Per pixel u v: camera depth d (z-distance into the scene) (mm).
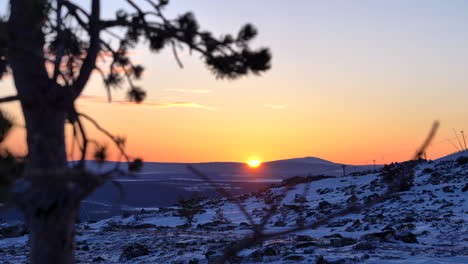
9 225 25578
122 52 5551
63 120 4285
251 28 5078
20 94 4332
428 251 15266
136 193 151625
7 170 2869
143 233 30938
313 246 17562
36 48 4359
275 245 17828
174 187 161125
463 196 35281
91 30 4715
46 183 2355
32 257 4098
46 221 3867
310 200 50188
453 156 62312
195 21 5109
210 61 5148
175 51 5273
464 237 18328
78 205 3875
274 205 2480
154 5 4934
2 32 4059
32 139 4172
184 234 29359
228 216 44062
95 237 28234
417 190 40219
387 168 52938
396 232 18062
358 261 13594
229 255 2459
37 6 4258
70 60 5184
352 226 26438
